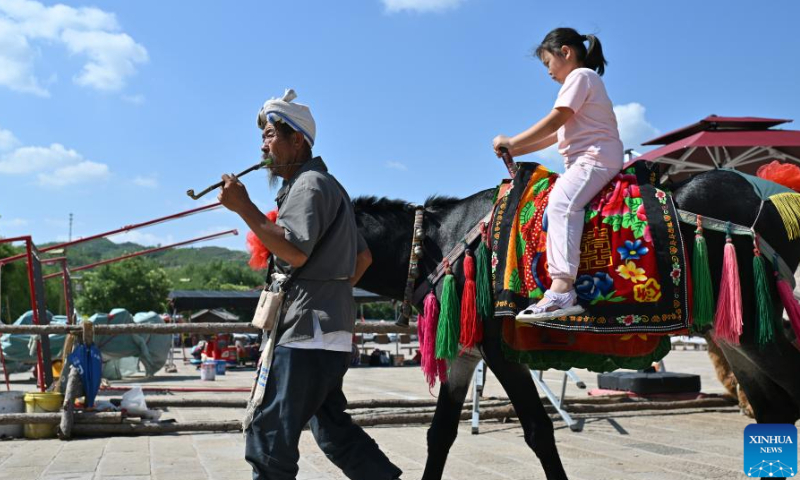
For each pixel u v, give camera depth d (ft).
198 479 16.08
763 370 12.24
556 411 27.25
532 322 11.44
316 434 11.11
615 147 12.24
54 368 37.27
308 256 9.75
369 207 13.97
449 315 12.24
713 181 12.42
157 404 26.96
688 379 30.17
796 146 30.68
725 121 31.81
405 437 22.21
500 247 12.10
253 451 9.77
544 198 12.14
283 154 10.76
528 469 17.30
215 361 57.77
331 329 10.00
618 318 11.41
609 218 11.80
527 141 12.41
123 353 50.26
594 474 16.56
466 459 18.63
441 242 13.09
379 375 56.70
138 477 16.31
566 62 12.92
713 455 19.03
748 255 11.82
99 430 22.76
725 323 11.44
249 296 79.41
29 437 22.59
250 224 9.55
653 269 11.51
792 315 11.55
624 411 27.96
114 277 196.85
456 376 13.28
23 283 165.27
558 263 11.47
